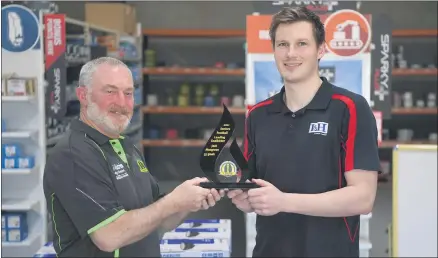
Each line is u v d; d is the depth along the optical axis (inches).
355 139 70.9
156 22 344.2
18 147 174.1
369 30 141.3
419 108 309.4
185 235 120.9
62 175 70.0
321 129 72.6
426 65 316.8
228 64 323.6
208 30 326.0
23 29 174.7
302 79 72.2
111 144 75.0
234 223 244.4
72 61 204.2
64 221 71.5
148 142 322.0
